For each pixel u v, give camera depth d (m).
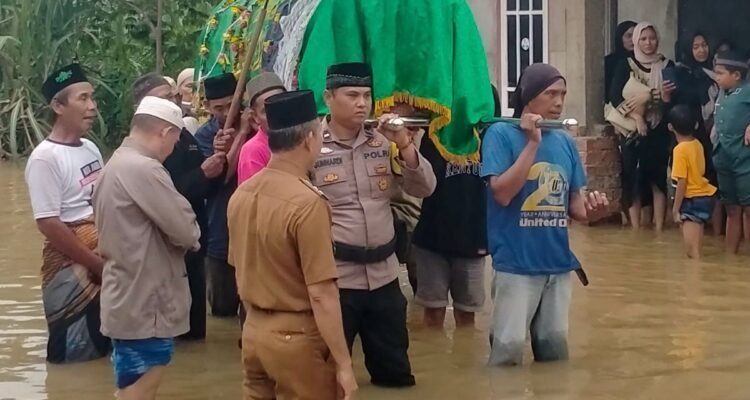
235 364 7.52
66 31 22.06
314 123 5.10
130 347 5.85
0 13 23.12
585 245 11.68
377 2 7.23
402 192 7.22
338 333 4.99
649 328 8.04
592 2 13.11
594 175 12.92
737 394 6.41
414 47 7.27
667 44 14.02
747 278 9.80
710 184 11.45
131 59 21.73
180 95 10.23
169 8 21.27
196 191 7.86
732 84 10.88
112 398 6.70
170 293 5.93
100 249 5.90
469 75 7.41
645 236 12.22
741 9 13.37
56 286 7.48
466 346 7.73
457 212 8.03
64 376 7.22
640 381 6.71
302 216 4.93
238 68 8.55
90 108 7.41
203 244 8.08
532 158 6.59
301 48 7.39
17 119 21.84
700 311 8.55
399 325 6.62
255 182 5.14
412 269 8.96
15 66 22.16
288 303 5.04
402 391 6.63
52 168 7.27
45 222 7.27
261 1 8.39
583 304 8.85
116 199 5.80
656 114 12.59
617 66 12.88
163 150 6.03
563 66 13.27
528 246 6.83
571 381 6.73
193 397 6.72
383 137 6.56
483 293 8.30
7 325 8.56
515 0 14.11
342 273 6.39
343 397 5.11
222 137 7.89
